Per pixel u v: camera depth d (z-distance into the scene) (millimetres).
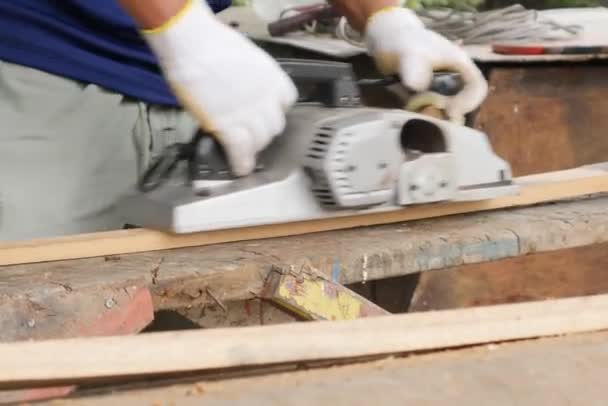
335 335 980
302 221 1588
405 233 1600
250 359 929
